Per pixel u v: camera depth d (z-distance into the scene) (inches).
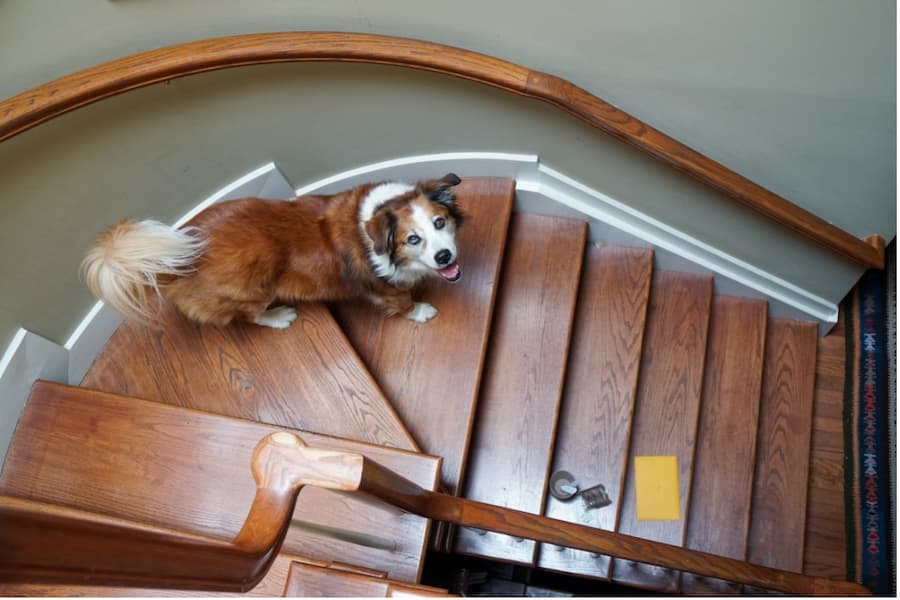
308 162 110.7
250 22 88.2
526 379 114.6
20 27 71.0
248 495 86.6
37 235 86.4
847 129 103.1
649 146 100.9
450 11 93.4
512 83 93.2
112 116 84.4
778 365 135.0
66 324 98.3
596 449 117.3
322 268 96.9
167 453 88.8
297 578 62.8
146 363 103.6
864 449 129.9
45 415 91.7
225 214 93.3
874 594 120.9
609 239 126.0
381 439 97.4
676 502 120.3
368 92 102.0
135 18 79.6
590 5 91.1
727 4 89.4
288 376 101.9
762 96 100.5
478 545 106.6
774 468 130.0
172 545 34.5
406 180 117.6
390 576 82.3
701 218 119.8
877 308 134.8
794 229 112.4
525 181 118.3
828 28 91.3
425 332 110.6
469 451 110.7
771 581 93.9
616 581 116.4
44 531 27.0
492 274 113.1
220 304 96.0
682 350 127.4
